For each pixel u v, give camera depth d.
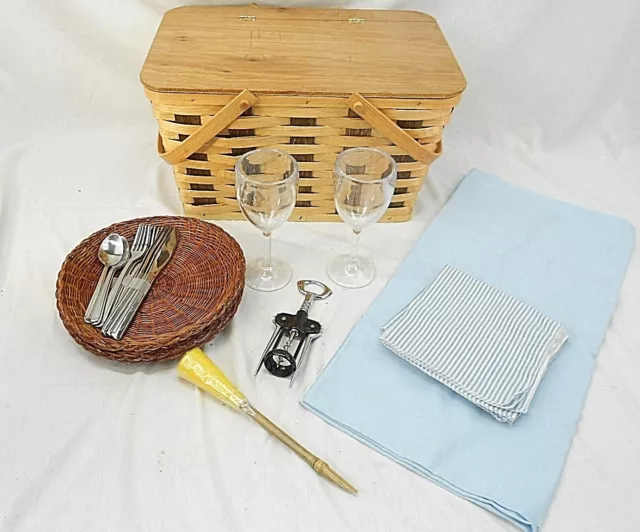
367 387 0.67
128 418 0.64
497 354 0.68
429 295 0.75
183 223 0.80
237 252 0.74
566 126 1.15
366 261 0.86
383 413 0.65
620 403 0.69
